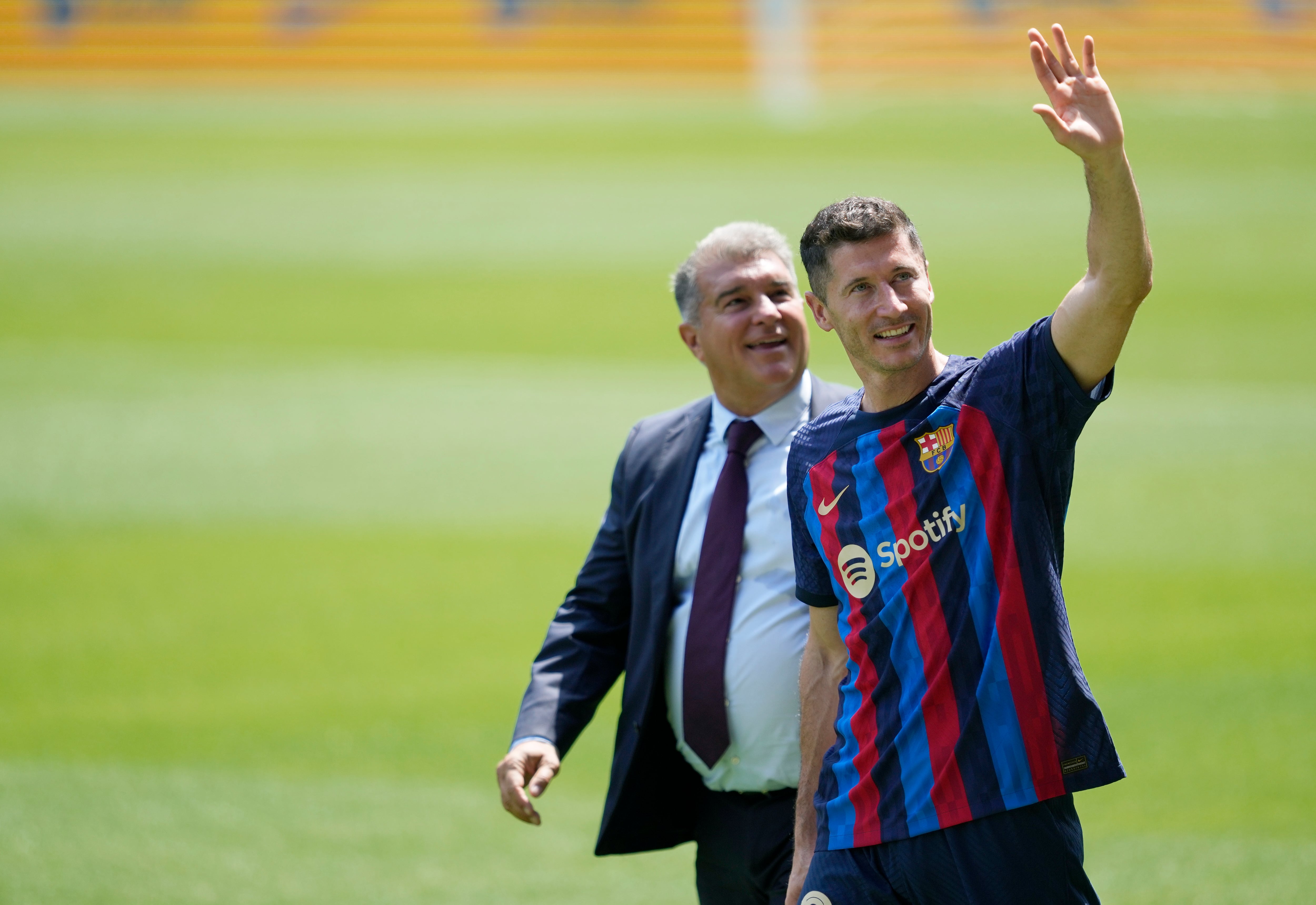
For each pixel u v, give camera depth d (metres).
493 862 13.38
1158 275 41.53
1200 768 14.82
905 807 6.79
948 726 6.68
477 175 54.66
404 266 43.28
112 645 19.55
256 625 20.22
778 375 9.00
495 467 27.30
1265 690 16.78
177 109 66.94
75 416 30.09
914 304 6.86
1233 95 69.38
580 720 9.45
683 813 9.55
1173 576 21.03
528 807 8.71
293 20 78.19
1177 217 48.00
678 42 78.88
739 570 8.87
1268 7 77.88
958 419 6.83
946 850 6.67
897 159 57.09
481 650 19.31
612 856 13.64
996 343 35.78
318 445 28.55
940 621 6.77
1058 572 6.80
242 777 15.45
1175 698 16.73
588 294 40.47
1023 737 6.54
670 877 13.15
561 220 48.25
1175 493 24.73
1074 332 6.45
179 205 50.22
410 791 15.13
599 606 9.80
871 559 7.06
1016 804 6.50
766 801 8.84
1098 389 6.63
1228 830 13.34
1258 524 23.09
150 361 34.50
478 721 17.03
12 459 27.44
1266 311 37.94
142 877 12.80
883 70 76.19
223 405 31.12
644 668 9.16
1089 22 78.06
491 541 23.62
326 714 17.23
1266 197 50.66
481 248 45.16
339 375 33.56
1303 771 14.56
